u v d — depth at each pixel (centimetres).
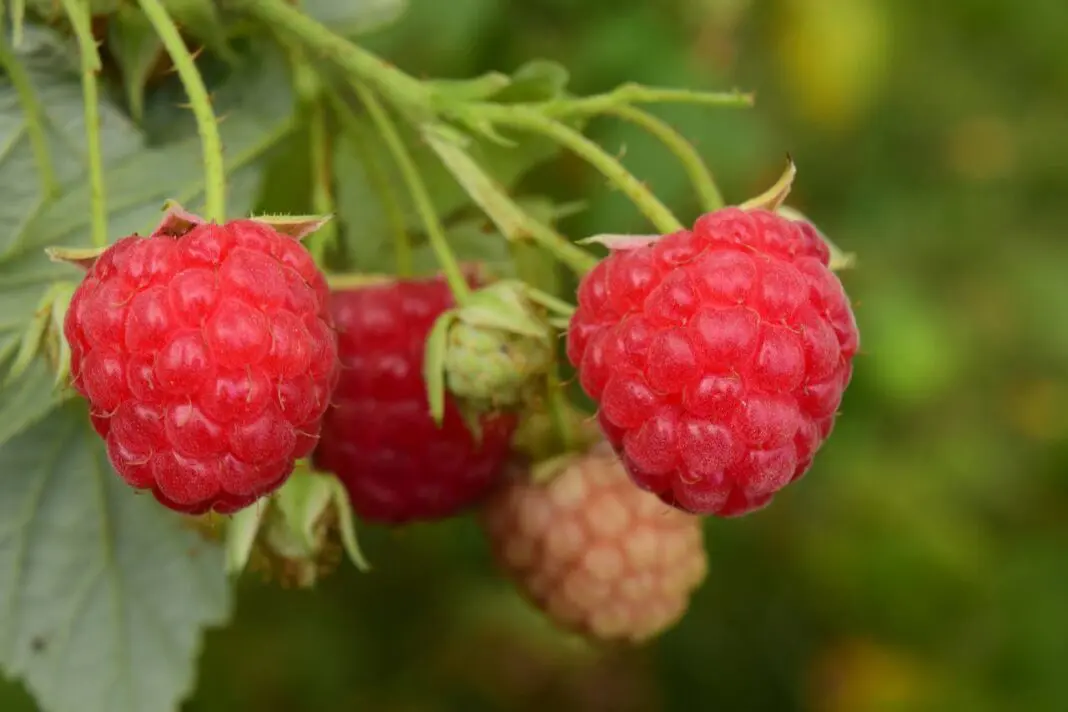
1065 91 41
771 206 25
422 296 27
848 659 42
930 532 41
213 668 40
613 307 25
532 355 26
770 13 35
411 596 42
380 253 28
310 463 27
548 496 28
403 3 27
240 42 27
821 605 42
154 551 28
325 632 41
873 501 41
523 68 26
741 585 43
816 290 24
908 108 40
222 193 24
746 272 24
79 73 26
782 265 24
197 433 23
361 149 27
